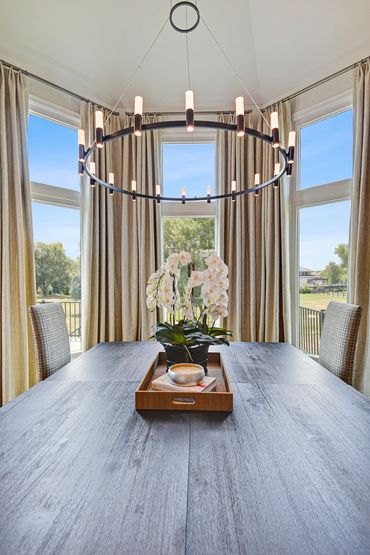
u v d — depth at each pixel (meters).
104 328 3.21
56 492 0.69
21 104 2.59
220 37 2.86
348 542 0.57
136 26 2.76
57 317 1.93
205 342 1.31
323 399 1.20
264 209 3.17
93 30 2.72
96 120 1.37
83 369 1.59
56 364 1.84
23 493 0.68
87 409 1.12
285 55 2.88
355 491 0.70
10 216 2.51
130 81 3.19
